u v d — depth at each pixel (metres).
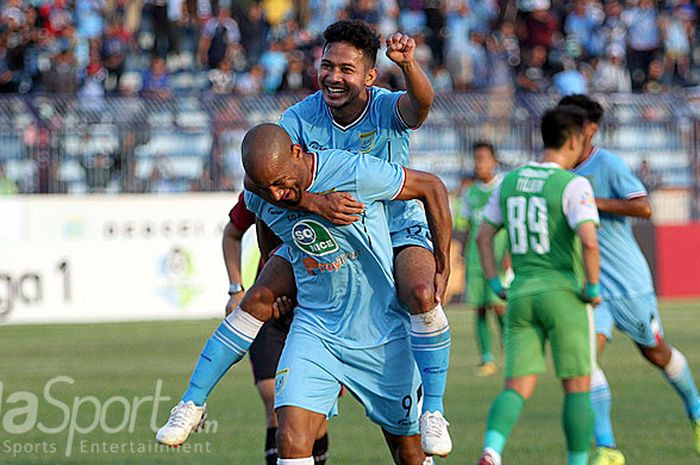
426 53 82.81
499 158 73.44
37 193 69.12
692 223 74.94
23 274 63.31
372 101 19.03
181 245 66.50
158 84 80.12
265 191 17.34
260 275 19.38
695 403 27.20
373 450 27.17
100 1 83.81
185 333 56.44
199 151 74.56
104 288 64.69
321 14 86.12
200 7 86.06
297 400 18.00
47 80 76.19
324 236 17.89
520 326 23.27
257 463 25.72
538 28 84.88
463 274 71.56
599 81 86.88
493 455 21.98
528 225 23.36
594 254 22.53
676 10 93.88
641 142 76.88
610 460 24.78
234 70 83.69
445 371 18.66
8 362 45.19
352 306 18.48
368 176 17.72
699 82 92.56
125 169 70.50
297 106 19.45
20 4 81.38
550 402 35.12
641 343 27.41
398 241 19.03
